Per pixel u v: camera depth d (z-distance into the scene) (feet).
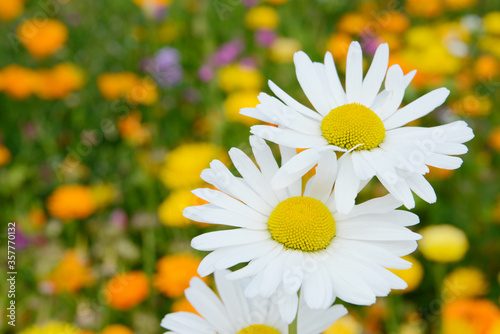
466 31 2.90
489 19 2.90
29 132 2.43
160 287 1.66
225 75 2.46
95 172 2.36
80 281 1.77
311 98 1.18
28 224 2.01
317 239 1.12
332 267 1.11
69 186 2.06
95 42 2.95
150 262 1.88
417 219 1.14
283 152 1.18
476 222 2.06
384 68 1.19
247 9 3.09
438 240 1.66
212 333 1.19
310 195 1.16
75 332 1.61
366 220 1.14
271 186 1.14
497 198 2.11
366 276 1.10
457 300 1.60
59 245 1.97
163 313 1.82
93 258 1.97
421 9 3.13
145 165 2.17
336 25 3.06
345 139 1.15
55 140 2.49
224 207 1.15
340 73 2.66
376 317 1.71
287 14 3.06
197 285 1.21
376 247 1.12
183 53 2.90
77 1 3.11
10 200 2.20
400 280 1.10
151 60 2.65
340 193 1.13
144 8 2.86
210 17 3.05
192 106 2.58
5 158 2.24
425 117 2.34
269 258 1.12
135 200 2.19
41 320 1.74
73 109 2.57
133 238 2.04
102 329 1.72
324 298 1.09
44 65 2.86
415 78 2.35
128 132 2.33
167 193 2.20
